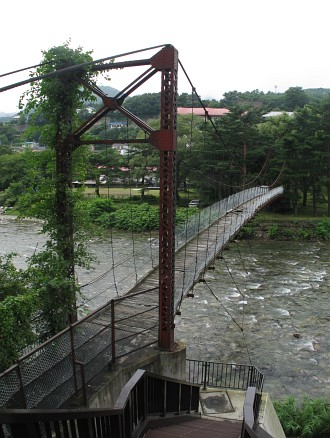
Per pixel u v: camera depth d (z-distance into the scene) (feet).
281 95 327.88
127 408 14.26
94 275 80.12
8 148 187.32
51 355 18.75
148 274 42.42
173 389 23.13
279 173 144.56
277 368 49.85
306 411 37.88
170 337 27.99
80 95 31.55
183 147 146.72
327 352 53.98
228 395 34.65
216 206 69.31
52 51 29.63
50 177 34.06
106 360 24.06
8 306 21.75
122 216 144.15
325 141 144.56
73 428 11.51
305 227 133.69
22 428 9.75
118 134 214.48
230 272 88.79
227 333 58.75
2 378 15.75
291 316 64.85
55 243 33.76
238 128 142.00
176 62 26.55
